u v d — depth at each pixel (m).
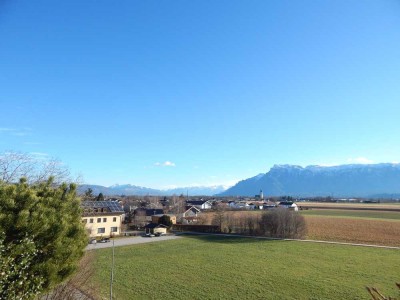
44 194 9.30
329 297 27.03
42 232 8.04
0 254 7.00
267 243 56.62
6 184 8.59
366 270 36.19
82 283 15.89
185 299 26.55
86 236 10.13
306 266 38.44
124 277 33.44
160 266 38.88
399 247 51.56
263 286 30.19
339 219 93.88
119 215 68.12
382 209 143.75
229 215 75.62
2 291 7.06
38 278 7.83
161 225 73.31
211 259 43.06
